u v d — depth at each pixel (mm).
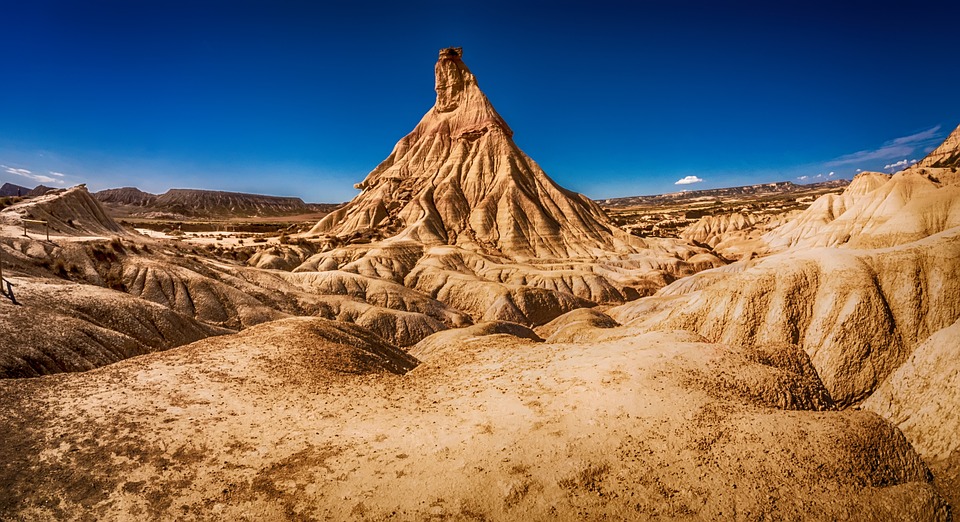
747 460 15930
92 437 17281
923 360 25500
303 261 108312
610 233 141375
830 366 33375
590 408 19141
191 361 25688
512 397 20922
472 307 87750
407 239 120812
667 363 22266
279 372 24891
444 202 138750
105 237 68688
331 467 16344
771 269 39938
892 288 35031
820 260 38656
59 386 21391
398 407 21047
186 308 53688
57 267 50875
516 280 98375
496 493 15008
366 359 29625
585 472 15727
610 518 14031
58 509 13688
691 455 16250
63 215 76938
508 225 129500
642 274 108000
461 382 23750
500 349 28609
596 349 25734
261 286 68688
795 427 17344
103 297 38281
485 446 17250
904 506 14555
